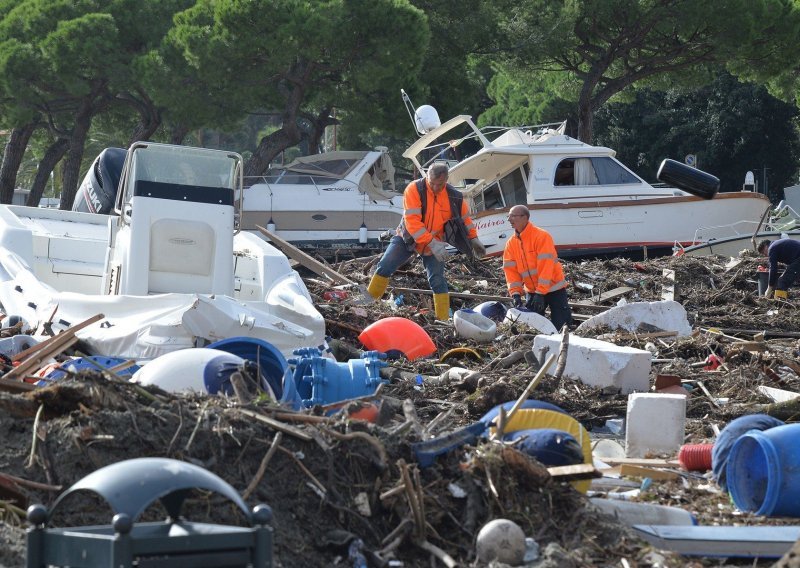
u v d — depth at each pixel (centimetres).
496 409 1455
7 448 1137
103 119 8606
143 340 1934
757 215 5300
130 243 2342
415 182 2755
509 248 2814
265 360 1675
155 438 1137
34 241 2878
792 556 1002
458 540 1123
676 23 7394
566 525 1144
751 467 1343
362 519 1120
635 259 5275
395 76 6569
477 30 7400
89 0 7075
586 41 7906
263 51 6194
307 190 5509
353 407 1419
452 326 2698
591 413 1912
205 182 2441
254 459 1142
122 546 732
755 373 2219
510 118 10781
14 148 8100
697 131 10919
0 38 7169
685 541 1139
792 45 7600
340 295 3253
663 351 2548
